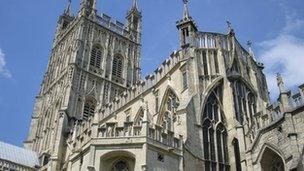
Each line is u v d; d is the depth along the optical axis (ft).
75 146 169.58
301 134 128.77
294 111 134.21
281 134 135.74
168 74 205.26
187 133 164.14
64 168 229.25
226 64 200.75
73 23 387.96
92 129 150.82
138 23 417.49
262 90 217.56
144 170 135.44
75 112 305.73
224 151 174.91
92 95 326.24
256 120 151.94
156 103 207.00
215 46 206.69
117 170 143.02
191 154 161.07
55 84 353.51
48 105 346.13
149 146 143.02
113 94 341.00
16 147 289.74
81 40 354.13
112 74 354.33
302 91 135.95
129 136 145.28
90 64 345.10
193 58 197.06
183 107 172.96
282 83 142.82
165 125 192.24
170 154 147.74
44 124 336.08
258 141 144.25
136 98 224.74
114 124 150.51
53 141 275.59
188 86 185.47
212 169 167.02
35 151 313.73
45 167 260.62
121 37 389.60
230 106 183.93
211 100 187.62
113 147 144.05
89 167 139.54
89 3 388.98
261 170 138.62
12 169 252.62
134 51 392.27
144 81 226.58
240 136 164.45
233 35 211.20
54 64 386.93
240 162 161.58
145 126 147.13
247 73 208.95
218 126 181.27
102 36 375.25
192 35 206.49
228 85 190.80
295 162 124.06
